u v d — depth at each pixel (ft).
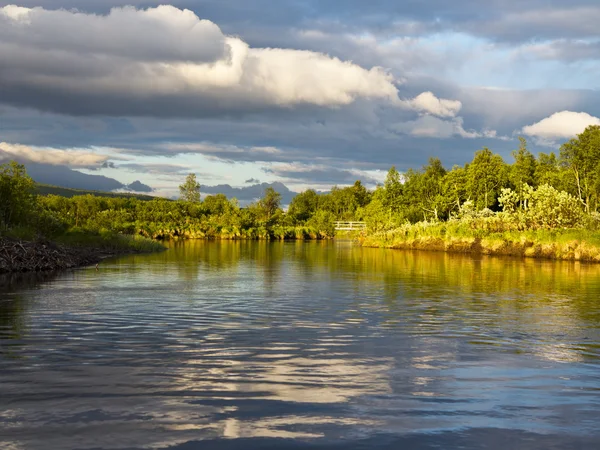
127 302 56.90
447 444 19.51
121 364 30.58
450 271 103.09
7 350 34.04
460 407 23.50
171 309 52.26
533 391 25.99
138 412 22.48
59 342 36.55
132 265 112.47
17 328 41.65
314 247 224.74
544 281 83.82
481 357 33.14
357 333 40.73
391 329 42.45
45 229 147.54
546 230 165.78
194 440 19.60
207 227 331.57
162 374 28.48
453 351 34.81
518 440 19.92
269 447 19.07
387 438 19.98
